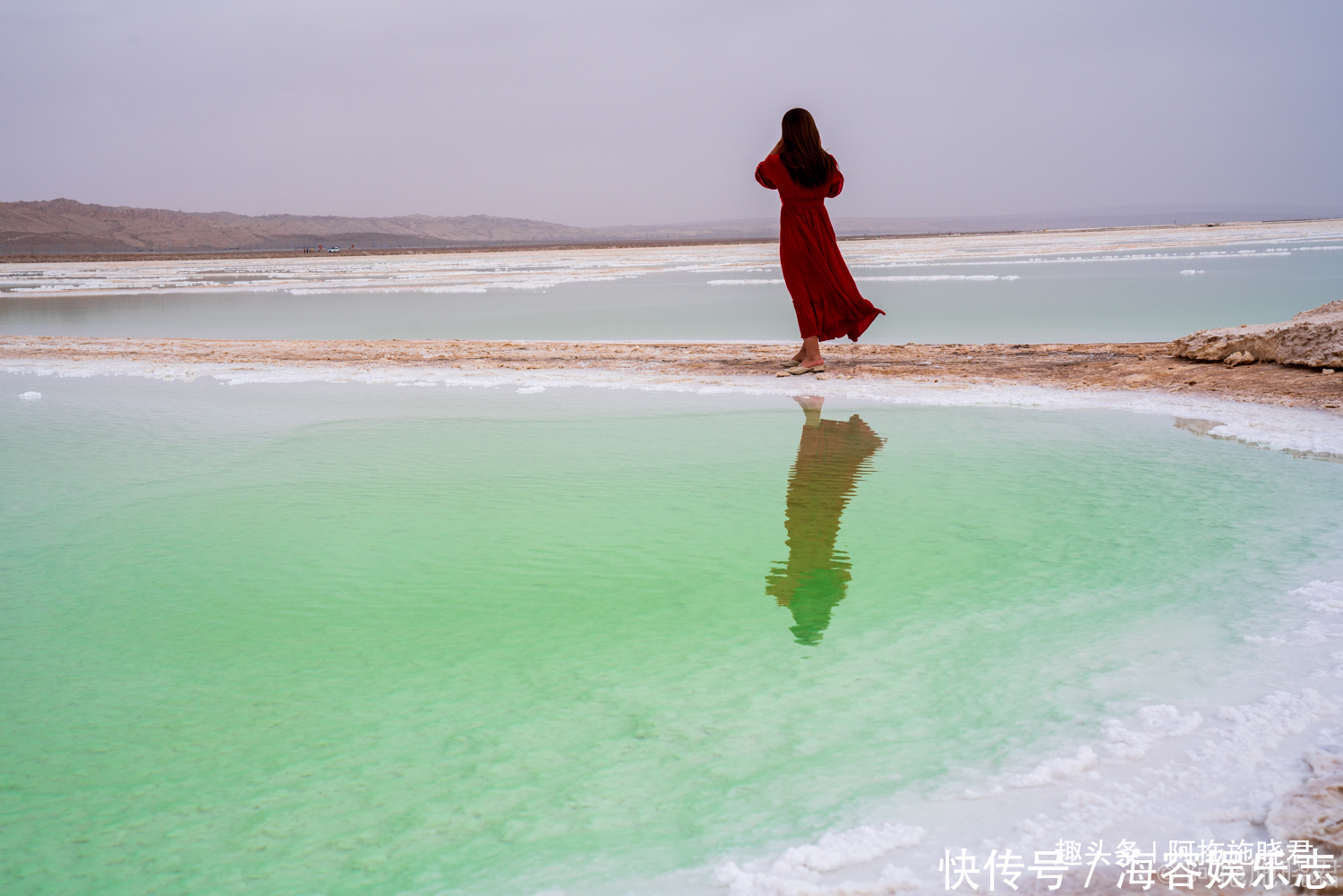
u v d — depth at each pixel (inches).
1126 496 171.6
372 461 212.2
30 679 104.1
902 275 947.3
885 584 129.7
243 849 73.4
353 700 98.4
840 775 82.1
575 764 85.2
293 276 1588.3
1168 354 338.3
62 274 1900.8
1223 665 100.7
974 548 144.1
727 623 117.0
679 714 94.1
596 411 273.9
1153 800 76.5
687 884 67.7
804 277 328.2
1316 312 311.7
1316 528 149.1
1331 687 94.3
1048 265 1044.5
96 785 83.0
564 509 170.4
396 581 134.1
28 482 195.3
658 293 842.8
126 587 133.0
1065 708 92.8
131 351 454.3
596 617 119.8
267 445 231.0
